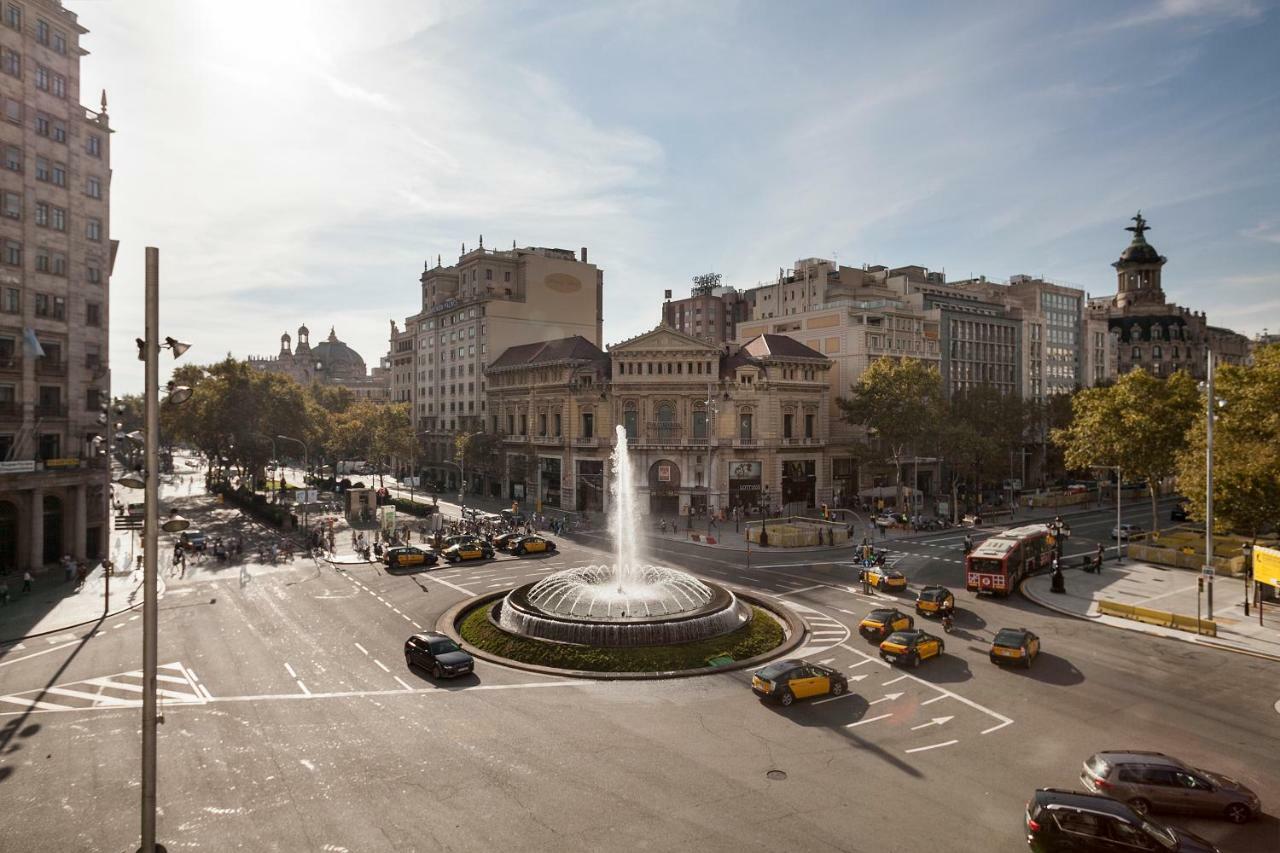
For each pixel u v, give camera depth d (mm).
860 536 71875
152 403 15844
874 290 120938
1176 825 19078
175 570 55906
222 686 29781
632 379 87688
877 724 25688
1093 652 34438
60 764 22812
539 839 18219
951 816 19359
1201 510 49469
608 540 69375
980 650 34719
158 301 15875
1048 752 23438
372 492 86938
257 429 98562
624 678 30531
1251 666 32438
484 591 47531
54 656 34344
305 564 58250
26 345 55281
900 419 82375
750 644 34312
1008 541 49875
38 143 56875
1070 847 17047
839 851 17672
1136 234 177500
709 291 178750
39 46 56969
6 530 53469
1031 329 128000
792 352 94188
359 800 20281
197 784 21312
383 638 36844
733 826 18828
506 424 106500
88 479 58500
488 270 120688
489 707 27328
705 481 86438
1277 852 18094
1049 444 124625
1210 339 176125
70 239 59156
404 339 142000
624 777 21594
